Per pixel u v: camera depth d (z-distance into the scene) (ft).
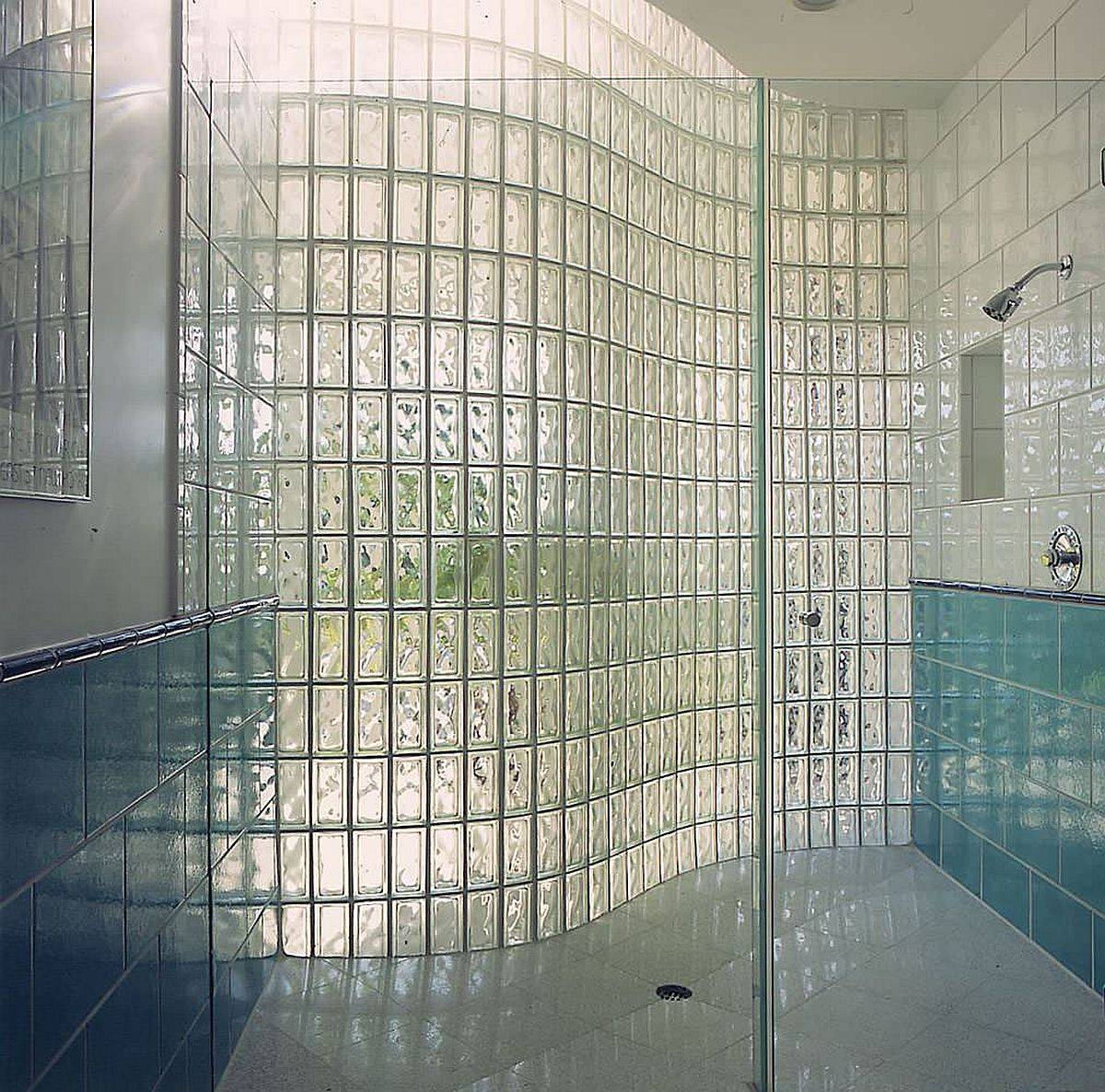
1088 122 6.81
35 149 3.76
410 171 6.99
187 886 5.81
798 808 6.66
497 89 7.13
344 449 6.91
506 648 7.06
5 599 3.64
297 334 6.89
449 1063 6.50
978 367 6.75
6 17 3.51
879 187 6.71
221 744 6.45
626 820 7.02
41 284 3.82
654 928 7.00
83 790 4.28
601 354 7.22
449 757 6.97
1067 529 6.78
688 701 7.08
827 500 6.71
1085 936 6.63
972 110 6.73
